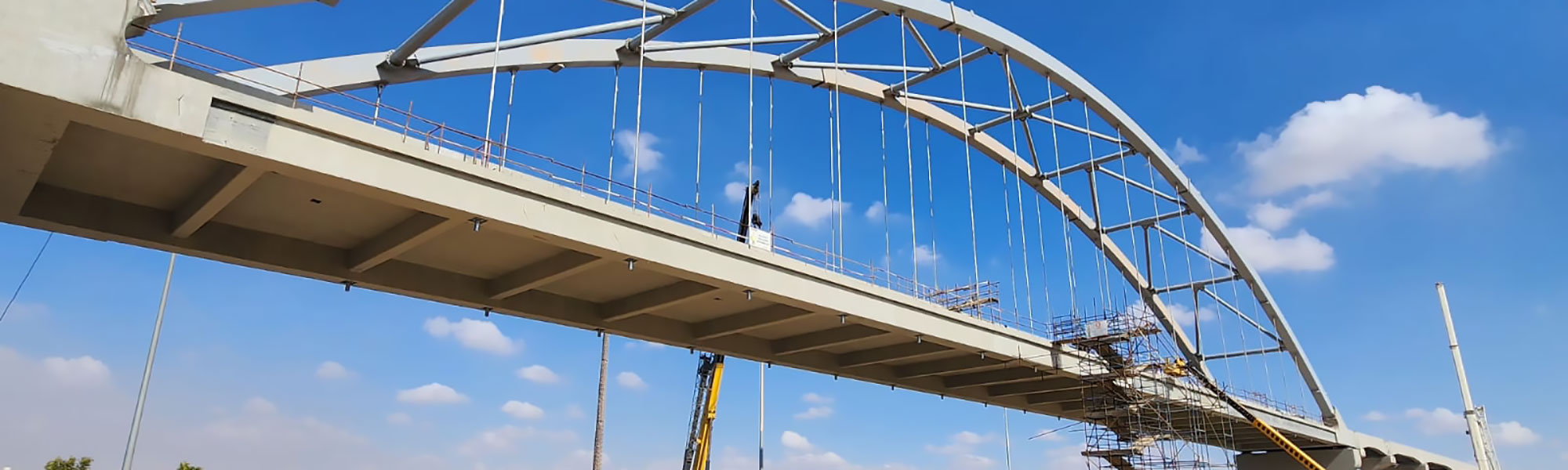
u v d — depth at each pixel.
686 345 32.09
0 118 15.02
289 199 20.33
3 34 14.27
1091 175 55.75
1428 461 74.25
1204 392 46.84
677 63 36.00
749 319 30.17
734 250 25.44
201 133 16.14
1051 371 38.31
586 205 21.98
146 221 20.47
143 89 15.64
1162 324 62.78
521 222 20.62
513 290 25.41
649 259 23.19
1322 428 61.69
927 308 31.80
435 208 19.45
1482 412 48.88
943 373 38.72
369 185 18.25
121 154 17.84
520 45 28.84
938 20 41.81
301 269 22.67
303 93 25.33
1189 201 58.00
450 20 25.56
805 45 40.09
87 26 15.12
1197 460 39.62
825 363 36.75
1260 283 61.44
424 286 24.91
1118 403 40.75
